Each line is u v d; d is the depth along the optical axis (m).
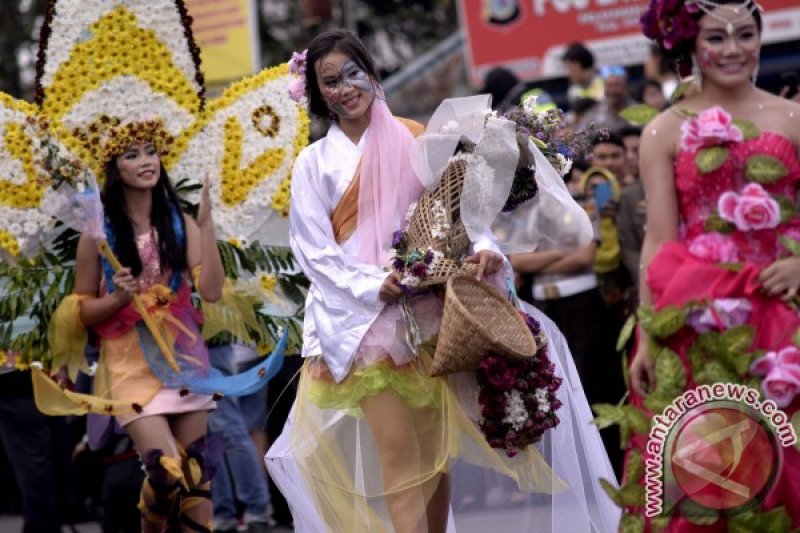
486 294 8.48
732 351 8.06
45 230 10.93
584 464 8.96
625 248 12.79
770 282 8.09
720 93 8.51
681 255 8.30
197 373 10.43
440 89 24.80
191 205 11.38
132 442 11.54
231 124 11.38
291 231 8.82
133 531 12.16
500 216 8.87
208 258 10.35
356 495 8.62
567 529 8.81
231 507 12.77
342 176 8.68
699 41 8.43
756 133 8.26
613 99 15.19
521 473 8.67
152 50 11.14
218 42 21.44
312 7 25.25
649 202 8.48
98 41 11.02
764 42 19.69
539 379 8.46
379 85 8.73
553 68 21.17
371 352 8.48
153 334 10.21
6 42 27.36
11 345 10.88
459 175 8.64
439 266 8.45
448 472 8.69
